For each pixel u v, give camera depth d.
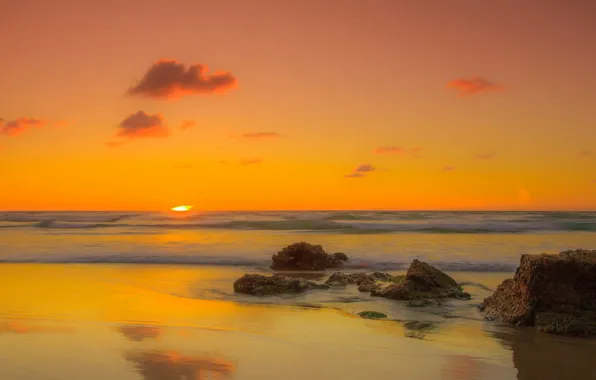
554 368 9.01
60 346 9.98
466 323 12.26
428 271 15.70
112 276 19.44
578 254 12.57
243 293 16.06
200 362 9.05
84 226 47.44
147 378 8.18
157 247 27.72
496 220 47.06
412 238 31.72
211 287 17.12
